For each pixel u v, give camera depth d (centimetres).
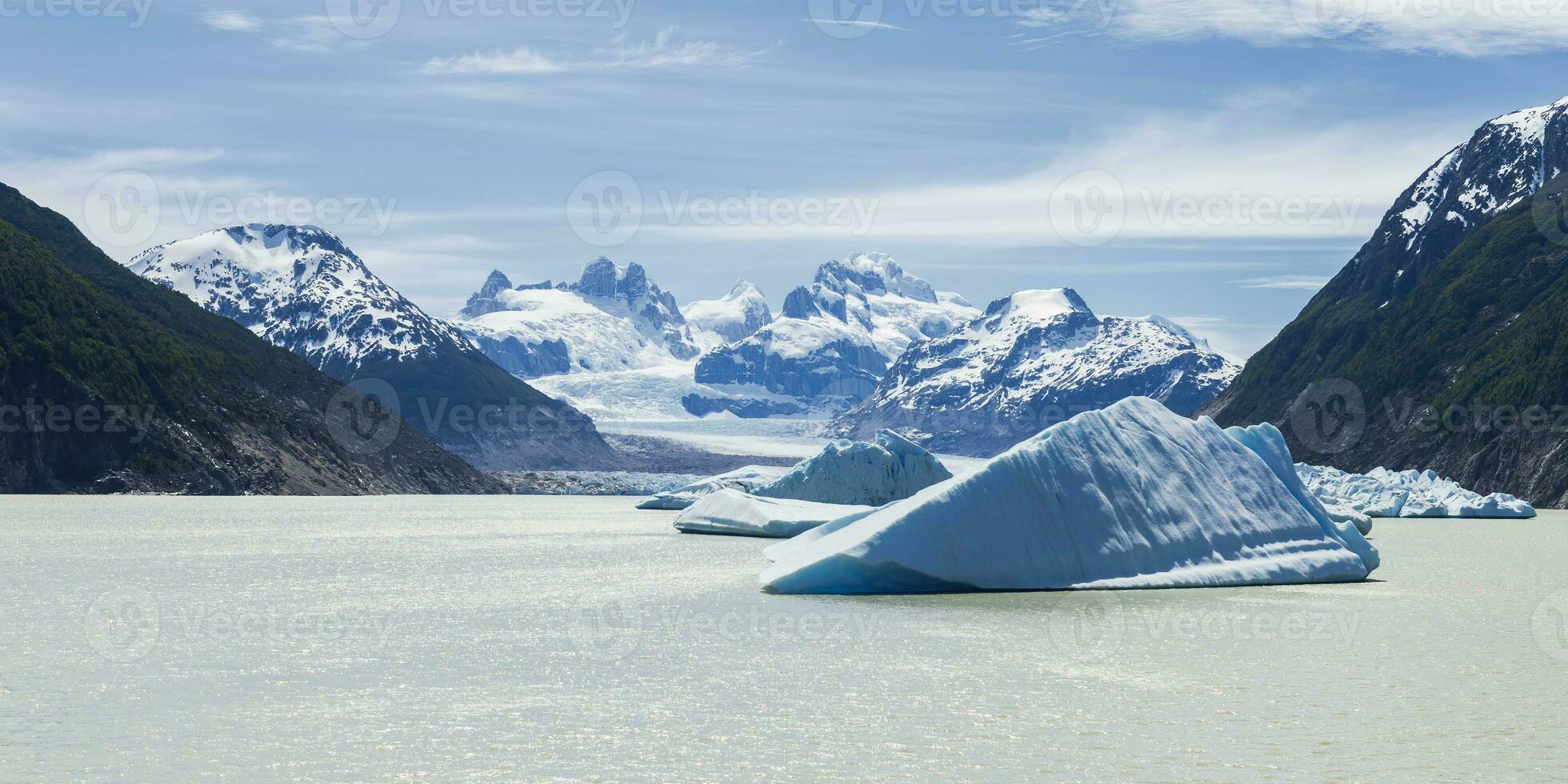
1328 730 2016
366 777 1747
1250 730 2023
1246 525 3950
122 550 5669
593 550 5697
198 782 1723
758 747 1908
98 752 1870
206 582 4219
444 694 2273
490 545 6166
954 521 3603
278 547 5969
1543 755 1873
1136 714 2130
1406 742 1945
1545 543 6681
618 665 2552
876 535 3619
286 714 2117
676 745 1920
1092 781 1742
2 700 2220
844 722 2064
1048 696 2261
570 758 1844
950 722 2070
